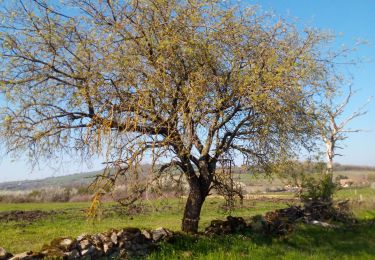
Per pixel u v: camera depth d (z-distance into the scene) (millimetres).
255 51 14359
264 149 15688
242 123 15180
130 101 12875
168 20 13609
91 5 14055
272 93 13617
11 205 39125
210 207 31609
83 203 41938
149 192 12875
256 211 31234
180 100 13023
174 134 12938
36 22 13766
